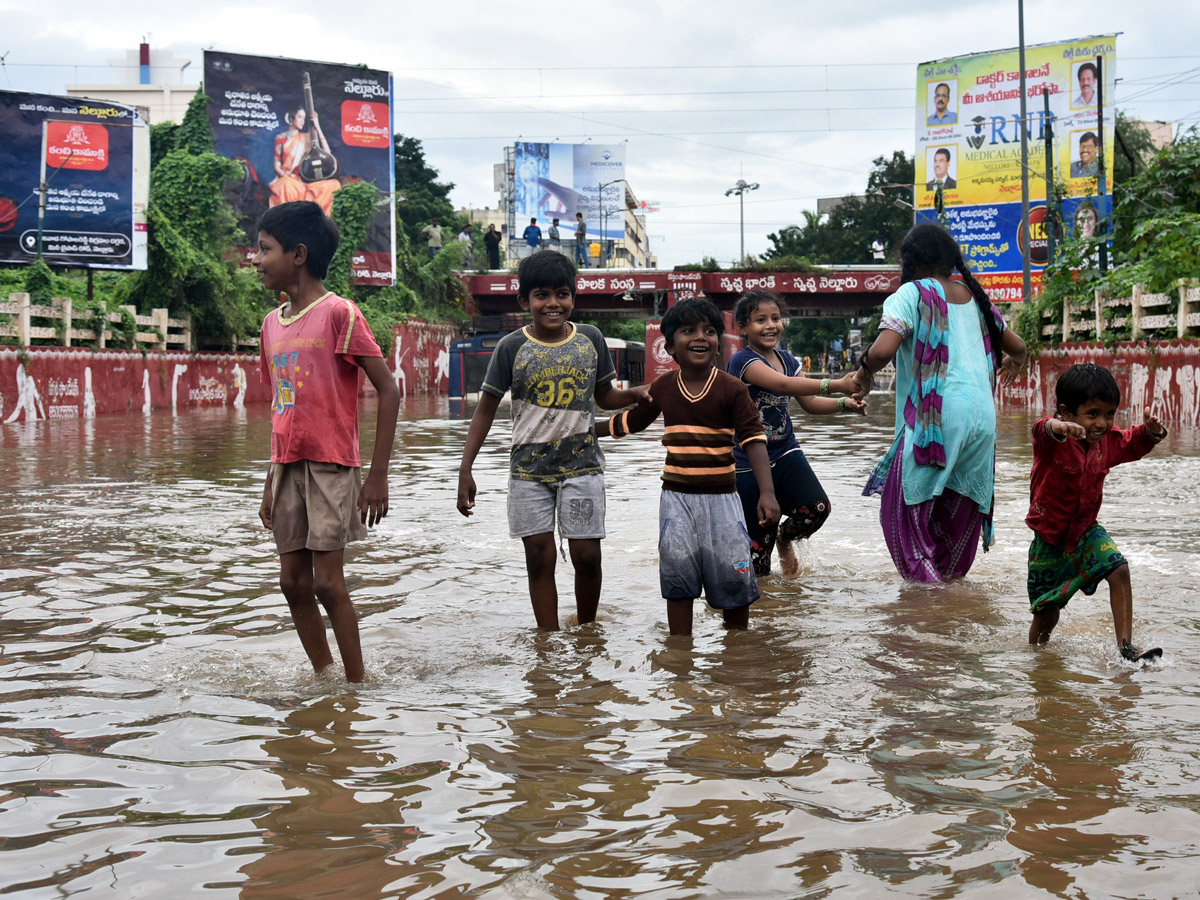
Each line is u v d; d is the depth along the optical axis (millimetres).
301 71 36250
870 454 12406
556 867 2143
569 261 4695
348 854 2221
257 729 3053
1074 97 33844
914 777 2609
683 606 4262
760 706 3227
